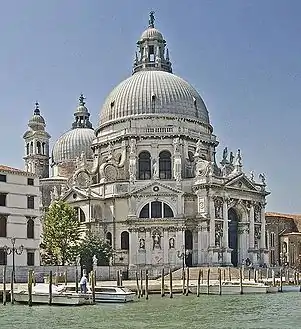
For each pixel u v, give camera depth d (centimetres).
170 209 10850
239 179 11344
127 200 11025
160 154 11594
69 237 10331
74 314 5475
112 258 10769
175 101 11900
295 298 7288
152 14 13362
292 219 14612
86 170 12050
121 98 12094
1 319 5134
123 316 5325
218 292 7956
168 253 10675
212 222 10812
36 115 14825
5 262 8694
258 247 11712
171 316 5331
